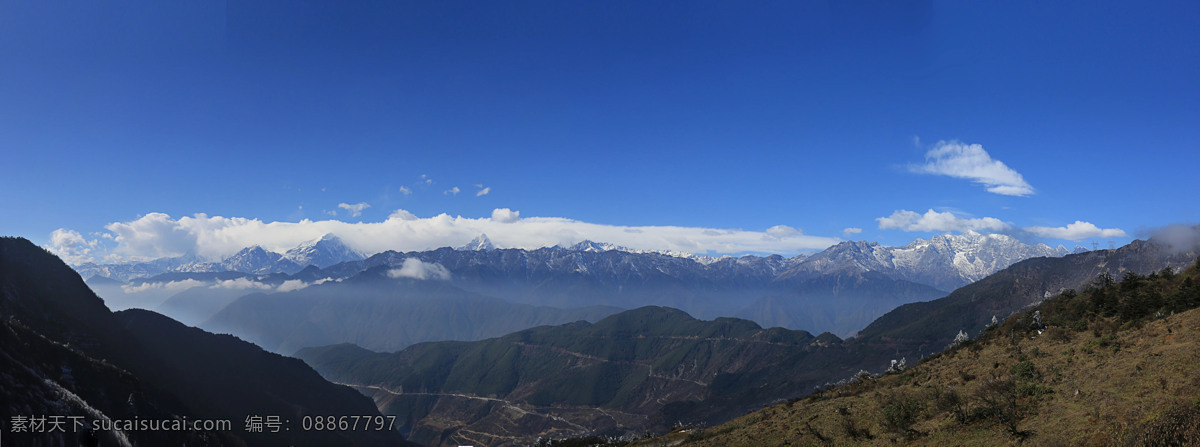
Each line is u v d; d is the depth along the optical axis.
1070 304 82.75
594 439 96.19
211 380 155.75
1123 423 33.75
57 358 91.12
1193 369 38.22
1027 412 42.38
